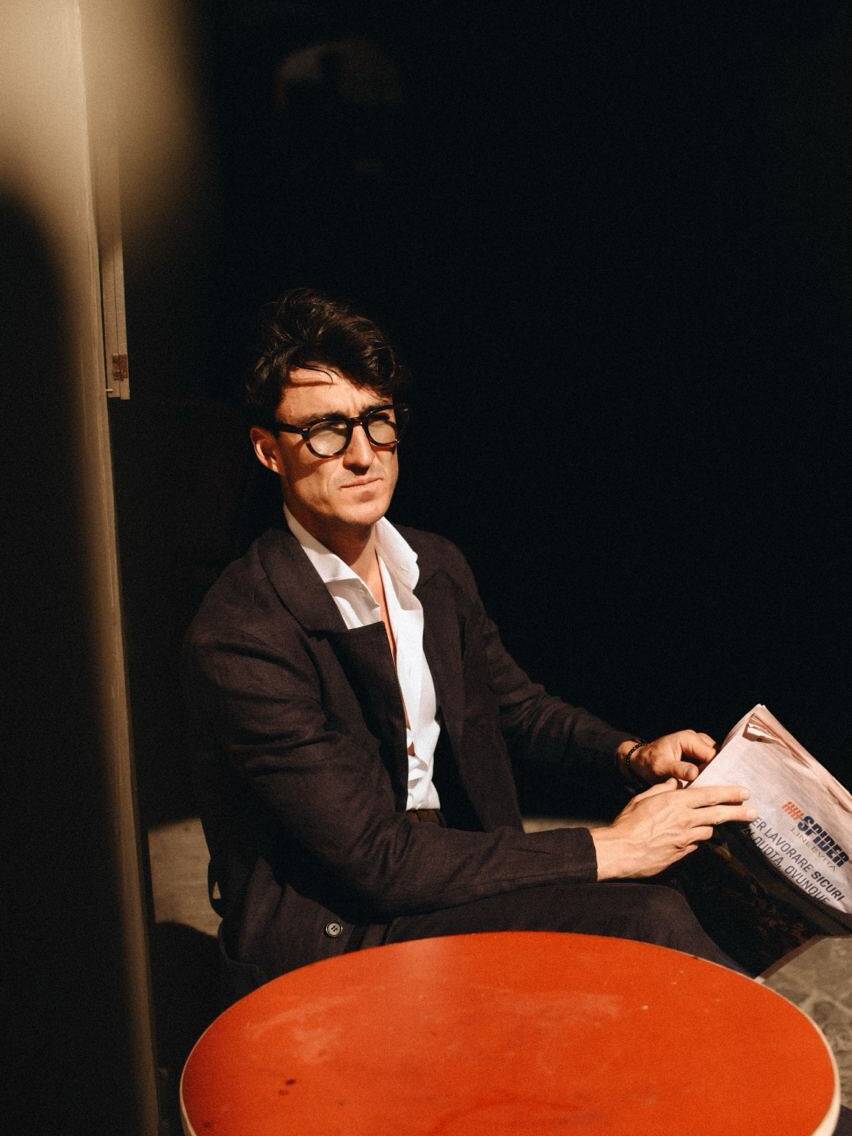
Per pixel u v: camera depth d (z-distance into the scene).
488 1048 1.29
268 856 1.94
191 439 3.36
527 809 3.73
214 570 3.37
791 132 7.55
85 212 1.42
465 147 8.34
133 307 5.72
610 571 6.18
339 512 1.95
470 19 7.92
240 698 1.88
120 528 2.14
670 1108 1.17
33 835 1.48
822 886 1.88
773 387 7.79
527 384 8.28
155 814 3.40
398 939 1.83
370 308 8.46
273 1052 1.31
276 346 1.93
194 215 6.72
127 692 1.71
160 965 2.68
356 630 1.95
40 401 1.44
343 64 7.98
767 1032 1.30
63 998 1.52
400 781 2.03
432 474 7.58
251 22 7.45
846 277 7.47
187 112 6.68
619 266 8.26
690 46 7.77
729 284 7.96
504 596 5.89
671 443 7.78
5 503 1.44
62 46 1.39
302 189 8.08
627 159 8.10
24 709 1.47
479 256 8.45
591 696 4.71
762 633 5.31
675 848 1.86
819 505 6.95
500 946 1.53
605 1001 1.38
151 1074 1.57
